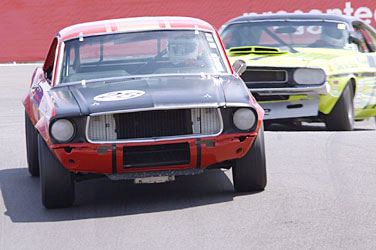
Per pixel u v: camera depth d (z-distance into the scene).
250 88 34.22
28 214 20.23
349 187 21.67
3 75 76.81
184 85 20.94
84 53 23.27
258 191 21.52
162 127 19.53
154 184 23.77
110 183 24.42
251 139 19.97
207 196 21.25
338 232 16.62
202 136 19.44
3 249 16.66
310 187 21.83
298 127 39.66
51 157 20.06
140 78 22.06
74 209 20.61
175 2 87.69
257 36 38.69
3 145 34.12
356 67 36.12
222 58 23.52
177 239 16.59
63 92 21.30
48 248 16.52
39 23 88.81
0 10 88.94
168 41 23.53
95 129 19.33
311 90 33.44
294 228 17.11
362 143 30.02
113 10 88.19
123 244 16.42
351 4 83.69
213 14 87.38
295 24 39.03
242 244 15.91
